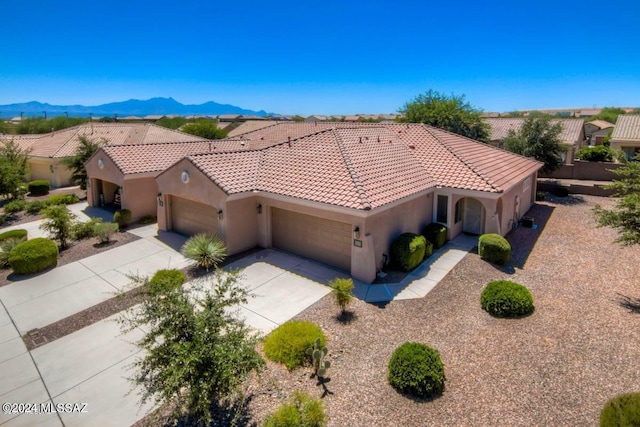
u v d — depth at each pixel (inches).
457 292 520.7
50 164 1358.3
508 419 300.5
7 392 355.3
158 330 292.7
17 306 515.5
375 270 562.3
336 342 409.7
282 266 617.0
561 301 488.1
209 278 574.9
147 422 315.0
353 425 297.9
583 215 929.5
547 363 364.8
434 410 311.3
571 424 293.7
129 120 3833.7
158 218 817.5
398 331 429.4
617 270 585.0
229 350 285.7
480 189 671.1
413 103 1594.5
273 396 330.6
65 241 745.0
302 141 810.2
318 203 574.2
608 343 393.4
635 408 256.4
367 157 717.9
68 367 389.1
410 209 654.5
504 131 1729.8
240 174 697.6
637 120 1496.1
